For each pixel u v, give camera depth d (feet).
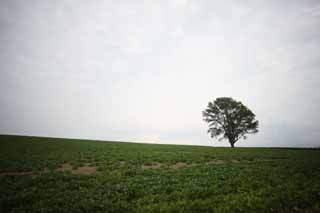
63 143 139.95
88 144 142.10
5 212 25.45
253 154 101.19
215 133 215.31
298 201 28.35
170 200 29.58
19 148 100.42
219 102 216.95
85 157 75.25
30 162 61.46
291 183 38.14
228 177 43.86
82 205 26.25
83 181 39.09
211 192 32.60
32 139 154.40
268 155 97.30
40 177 41.24
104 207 25.77
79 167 58.18
